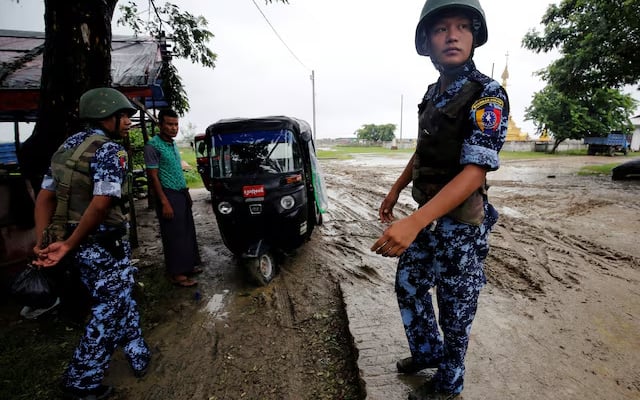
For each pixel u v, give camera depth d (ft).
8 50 18.38
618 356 7.66
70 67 10.62
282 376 8.21
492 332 8.64
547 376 6.95
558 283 11.89
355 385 7.61
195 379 8.23
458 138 4.52
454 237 4.85
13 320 10.71
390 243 3.96
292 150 13.20
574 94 45.32
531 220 20.71
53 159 6.82
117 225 7.11
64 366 8.61
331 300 11.78
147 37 25.32
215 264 15.66
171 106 28.04
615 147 91.86
